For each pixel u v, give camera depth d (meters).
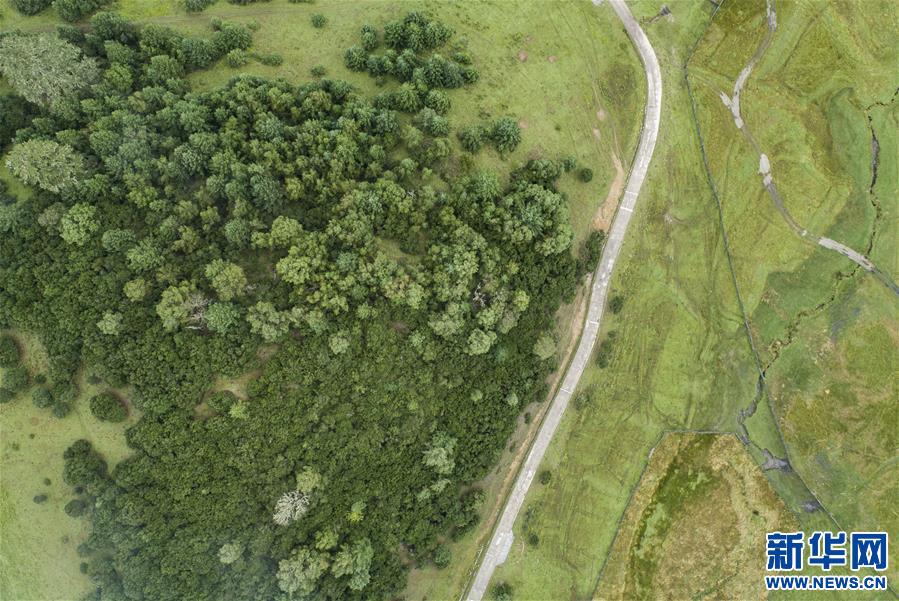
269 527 60.69
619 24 78.12
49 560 57.78
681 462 78.62
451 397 67.75
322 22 71.81
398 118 68.31
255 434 58.78
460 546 73.44
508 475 75.06
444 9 74.88
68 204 56.16
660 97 77.88
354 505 64.62
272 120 61.94
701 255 78.31
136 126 59.62
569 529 76.69
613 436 77.50
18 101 59.47
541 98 74.19
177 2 70.69
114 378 55.03
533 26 76.12
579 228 73.94
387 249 64.38
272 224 59.31
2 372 55.66
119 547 55.81
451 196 64.81
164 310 54.44
